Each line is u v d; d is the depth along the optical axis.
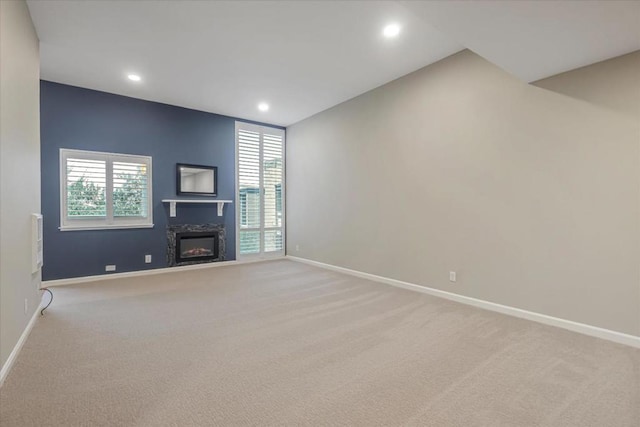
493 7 2.00
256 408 1.72
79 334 2.70
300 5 2.76
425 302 3.64
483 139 3.41
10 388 1.89
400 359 2.27
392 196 4.44
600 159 2.66
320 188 5.82
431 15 2.11
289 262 6.30
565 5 1.95
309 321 3.04
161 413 1.67
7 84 2.17
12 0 2.30
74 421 1.60
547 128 2.95
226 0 2.69
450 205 3.73
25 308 2.60
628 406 1.73
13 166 2.29
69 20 2.95
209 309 3.38
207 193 5.80
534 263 3.05
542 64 2.70
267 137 6.56
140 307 3.44
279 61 3.81
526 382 1.97
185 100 5.18
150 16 2.91
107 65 3.90
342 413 1.68
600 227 2.66
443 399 1.80
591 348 2.45
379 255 4.66
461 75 3.59
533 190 3.04
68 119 4.52
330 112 5.54
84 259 4.66
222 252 5.98
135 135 5.06
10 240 2.19
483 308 3.42
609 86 2.60
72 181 4.57
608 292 2.63
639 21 2.09
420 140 4.04
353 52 3.59
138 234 5.11
